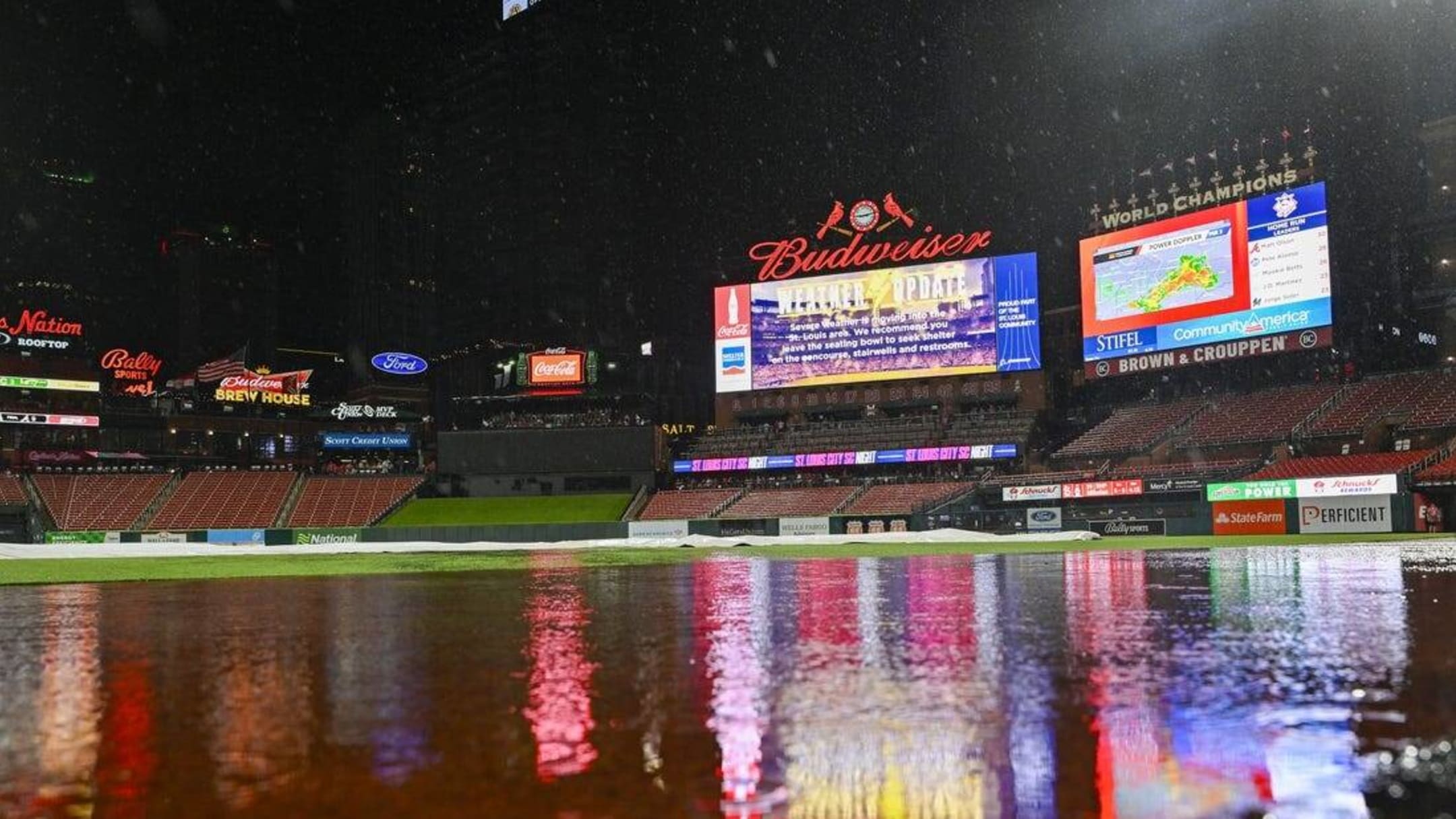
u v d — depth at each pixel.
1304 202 55.94
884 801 3.74
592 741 4.69
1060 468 66.25
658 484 77.38
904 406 71.38
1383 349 64.12
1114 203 63.50
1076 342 78.50
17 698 5.89
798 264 73.00
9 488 75.06
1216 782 3.91
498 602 13.11
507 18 170.38
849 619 10.03
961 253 68.94
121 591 16.48
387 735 4.85
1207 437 60.94
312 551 44.66
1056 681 6.05
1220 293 58.59
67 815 3.62
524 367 83.81
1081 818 3.52
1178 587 13.58
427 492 79.50
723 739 4.70
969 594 13.04
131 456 85.06
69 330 84.06
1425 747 4.36
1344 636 7.91
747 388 73.75
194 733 4.92
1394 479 46.69
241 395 89.00
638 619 10.46
